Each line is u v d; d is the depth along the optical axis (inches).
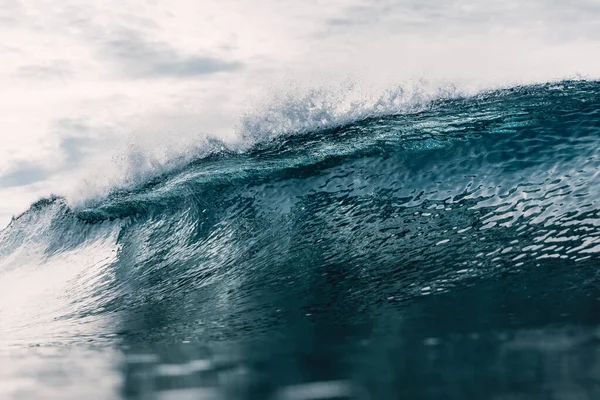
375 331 143.3
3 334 213.8
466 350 120.0
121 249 334.6
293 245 260.7
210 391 108.0
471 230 224.7
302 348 133.7
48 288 318.3
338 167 298.7
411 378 106.3
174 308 215.0
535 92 324.8
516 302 154.7
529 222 218.7
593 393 94.0
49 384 123.0
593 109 282.7
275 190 302.0
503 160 261.4
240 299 208.7
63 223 401.7
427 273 196.1
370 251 230.5
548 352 114.2
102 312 235.5
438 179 266.7
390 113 337.1
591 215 210.7
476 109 314.2
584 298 150.2
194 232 309.0
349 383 106.2
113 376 124.4
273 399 101.0
